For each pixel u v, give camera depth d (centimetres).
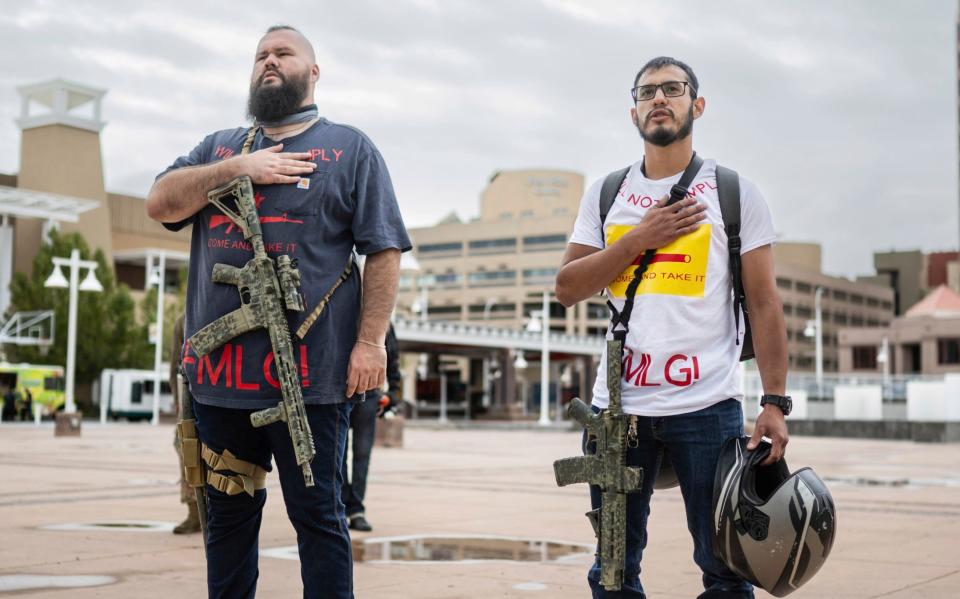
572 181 15350
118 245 8450
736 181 349
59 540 683
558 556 638
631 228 356
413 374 10194
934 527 798
